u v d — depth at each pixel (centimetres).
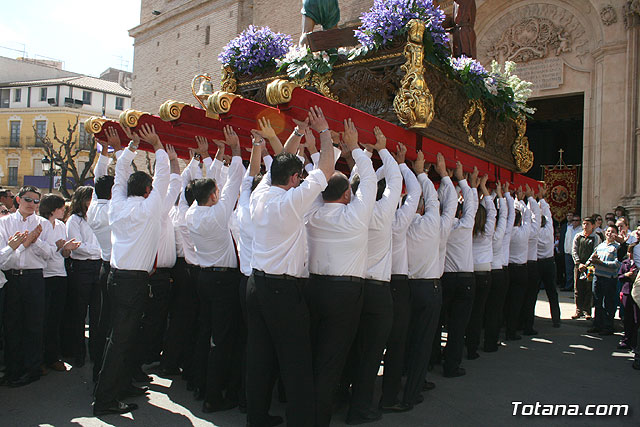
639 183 1234
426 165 551
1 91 4181
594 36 1332
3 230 523
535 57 1416
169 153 511
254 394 382
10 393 489
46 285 555
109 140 514
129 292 427
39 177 3956
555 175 1747
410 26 470
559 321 869
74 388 504
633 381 563
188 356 534
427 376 568
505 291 687
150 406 457
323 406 379
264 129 397
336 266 379
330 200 391
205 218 436
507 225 696
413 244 474
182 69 2242
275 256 363
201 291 450
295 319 363
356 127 418
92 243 573
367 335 418
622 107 1272
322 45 545
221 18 2092
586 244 929
